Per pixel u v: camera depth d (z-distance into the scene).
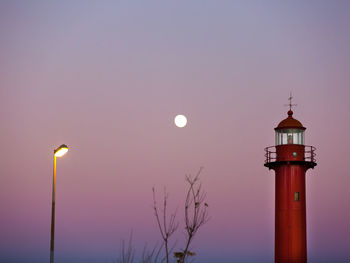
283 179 70.38
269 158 72.38
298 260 68.31
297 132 71.62
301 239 68.75
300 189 69.81
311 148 71.31
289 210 69.38
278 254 69.50
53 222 43.06
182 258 27.98
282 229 69.44
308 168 71.69
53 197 43.50
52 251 42.66
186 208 28.89
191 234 28.47
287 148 70.25
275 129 72.75
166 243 28.20
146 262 28.00
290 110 74.06
